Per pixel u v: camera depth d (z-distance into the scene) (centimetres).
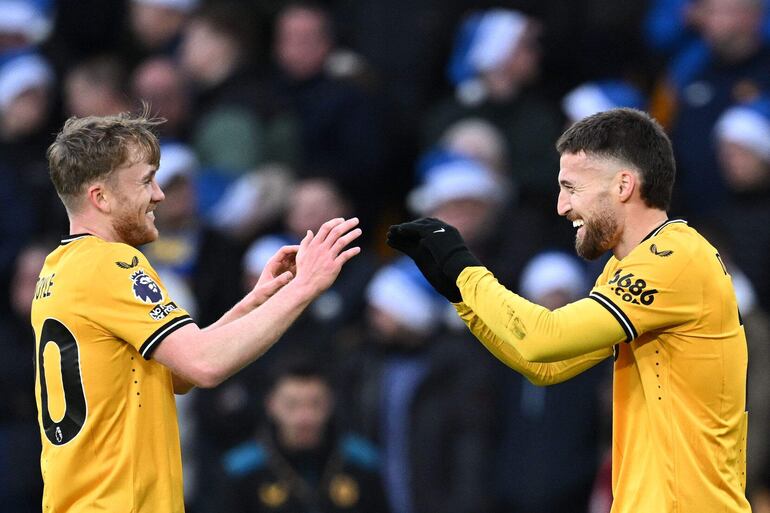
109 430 1992
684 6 4109
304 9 4131
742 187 3609
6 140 4025
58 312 2003
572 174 2022
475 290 2016
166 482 2009
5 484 3438
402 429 3338
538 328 1950
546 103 3994
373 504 3181
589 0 4241
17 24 4244
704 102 3819
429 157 3909
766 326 3253
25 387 3516
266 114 4044
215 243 3734
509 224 3684
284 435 3159
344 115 4006
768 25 3856
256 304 2103
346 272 3678
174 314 1994
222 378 1977
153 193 2061
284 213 3888
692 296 1967
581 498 3303
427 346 3412
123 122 2058
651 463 1995
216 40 4119
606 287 1972
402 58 4341
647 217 2011
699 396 1986
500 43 3956
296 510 3139
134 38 4475
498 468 3319
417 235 2094
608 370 3331
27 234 3831
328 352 3469
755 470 3172
